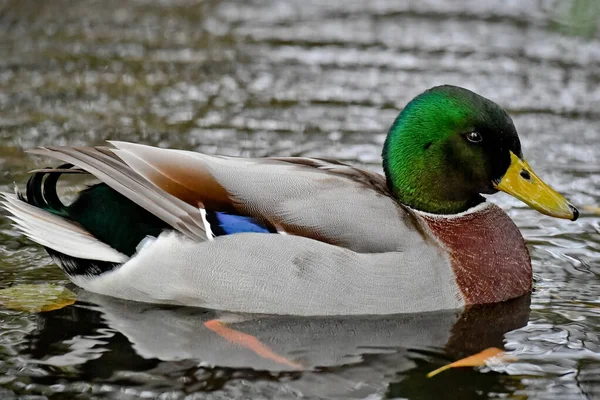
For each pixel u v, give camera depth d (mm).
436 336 10570
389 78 20297
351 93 19469
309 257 10555
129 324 10664
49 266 12242
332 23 24109
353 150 16641
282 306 10688
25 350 10008
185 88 19531
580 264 12688
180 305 11055
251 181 10922
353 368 9844
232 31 23281
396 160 11578
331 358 10039
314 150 16562
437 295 10953
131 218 10891
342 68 20906
